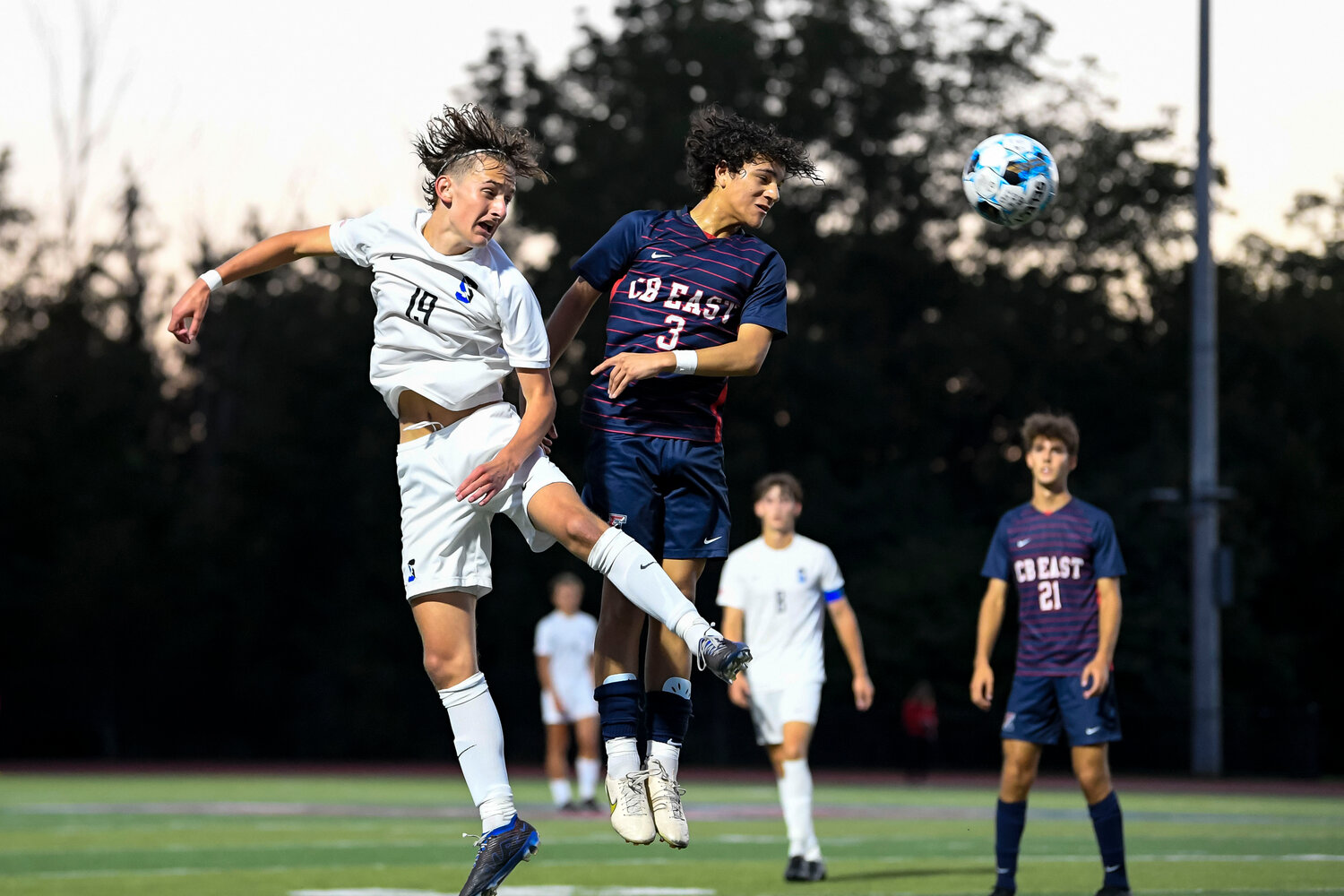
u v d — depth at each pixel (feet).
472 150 41.73
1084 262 340.80
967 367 329.31
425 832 100.07
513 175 41.78
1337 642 285.43
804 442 316.19
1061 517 62.64
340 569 306.14
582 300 46.16
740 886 64.90
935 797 164.55
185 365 362.94
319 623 304.30
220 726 296.92
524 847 40.98
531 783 192.34
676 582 44.65
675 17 330.34
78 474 302.04
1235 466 311.88
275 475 304.09
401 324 41.96
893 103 337.72
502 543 294.05
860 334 342.23
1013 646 272.10
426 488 42.01
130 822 110.83
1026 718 61.62
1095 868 74.18
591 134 323.57
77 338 322.34
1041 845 90.27
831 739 262.06
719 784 200.75
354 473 305.12
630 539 40.75
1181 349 333.21
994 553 64.39
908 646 272.92
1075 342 334.85
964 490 344.90
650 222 46.14
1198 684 212.43
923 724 214.69
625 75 331.16
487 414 42.19
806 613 72.28
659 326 44.80
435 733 290.56
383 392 42.78
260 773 233.35
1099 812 60.80
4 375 309.01
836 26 329.72
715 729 264.93
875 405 319.47
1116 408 332.39
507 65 335.88
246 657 298.56
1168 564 278.46
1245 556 279.69
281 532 302.45
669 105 327.47
